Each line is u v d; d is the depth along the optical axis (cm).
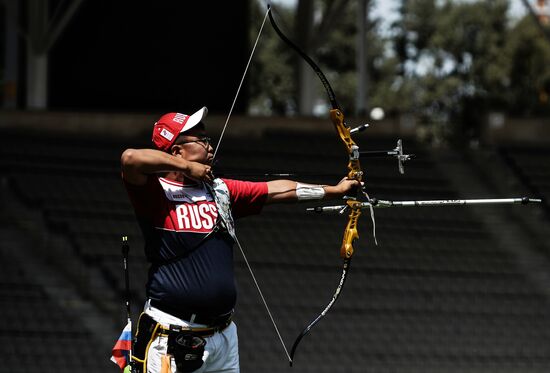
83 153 5606
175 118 1370
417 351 4459
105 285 4512
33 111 5872
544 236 5562
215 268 1341
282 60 12888
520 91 11194
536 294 5000
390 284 4909
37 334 4147
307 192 1423
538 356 4544
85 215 4947
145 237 1366
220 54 6844
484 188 6066
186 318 1339
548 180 6153
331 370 4250
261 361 4238
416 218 5581
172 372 1327
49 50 6316
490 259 5266
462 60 11900
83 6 6569
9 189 5088
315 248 5097
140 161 1278
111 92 6656
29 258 4616
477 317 4759
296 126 6462
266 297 4653
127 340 1410
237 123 6412
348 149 1454
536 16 6944
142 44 6694
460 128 11556
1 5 7238
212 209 1358
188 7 6750
